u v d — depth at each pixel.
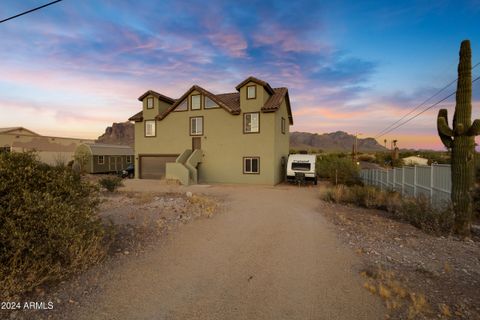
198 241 5.98
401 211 8.65
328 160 29.70
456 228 6.70
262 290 3.77
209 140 22.69
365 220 8.29
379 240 6.18
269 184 20.88
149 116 24.77
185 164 21.02
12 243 3.31
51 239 3.63
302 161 21.14
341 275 4.27
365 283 3.95
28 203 3.52
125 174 29.98
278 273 4.35
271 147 20.80
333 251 5.42
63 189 4.19
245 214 9.09
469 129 6.64
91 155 35.50
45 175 4.07
